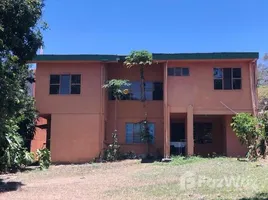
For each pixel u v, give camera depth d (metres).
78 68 25.53
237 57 24.55
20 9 13.95
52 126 25.06
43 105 25.23
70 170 20.44
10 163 15.74
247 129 20.66
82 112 25.12
